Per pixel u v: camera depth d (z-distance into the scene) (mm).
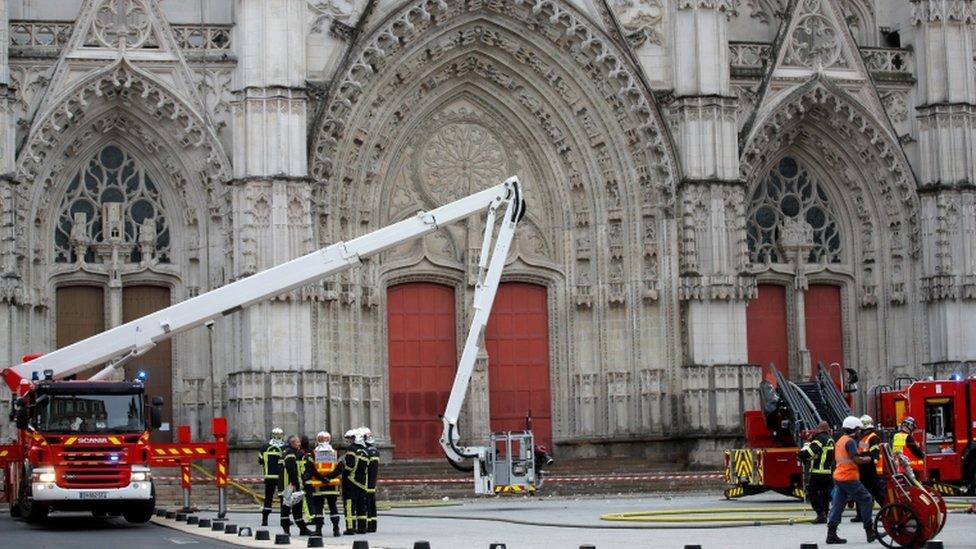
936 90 74062
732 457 57406
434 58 70938
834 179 75938
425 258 72188
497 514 51406
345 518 42969
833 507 37250
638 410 71438
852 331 75875
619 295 71750
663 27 71688
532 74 72250
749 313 75188
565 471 68438
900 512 35281
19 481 49750
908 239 74625
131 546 38000
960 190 73500
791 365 75312
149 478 46688
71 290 68250
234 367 66562
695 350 69812
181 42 67938
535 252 73188
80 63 66625
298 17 66750
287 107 66125
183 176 68438
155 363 69000
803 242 75188
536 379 73188
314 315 66438
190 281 68625
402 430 71625
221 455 49531
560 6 70438
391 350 71875
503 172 73125
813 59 73562
